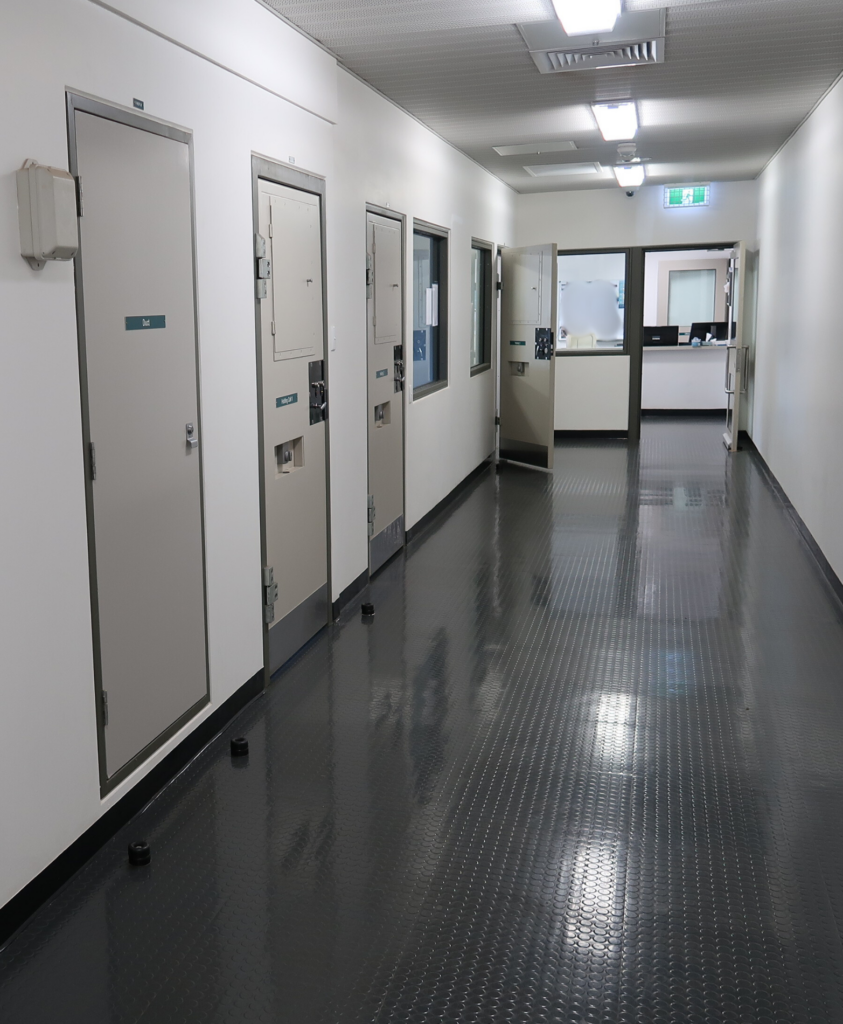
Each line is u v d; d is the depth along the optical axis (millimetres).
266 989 2277
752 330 10719
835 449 5414
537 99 5801
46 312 2449
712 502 7770
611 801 3150
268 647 4113
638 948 2426
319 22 4086
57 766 2605
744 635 4711
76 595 2646
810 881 2707
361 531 5465
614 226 11086
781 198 8250
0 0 2232
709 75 5285
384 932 2486
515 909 2582
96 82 2641
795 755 3461
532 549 6391
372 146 5426
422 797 3180
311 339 4488
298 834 2951
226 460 3609
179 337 3189
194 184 3262
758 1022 2170
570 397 11539
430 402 7074
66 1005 2225
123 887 2676
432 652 4520
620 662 4375
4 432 2314
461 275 8055
